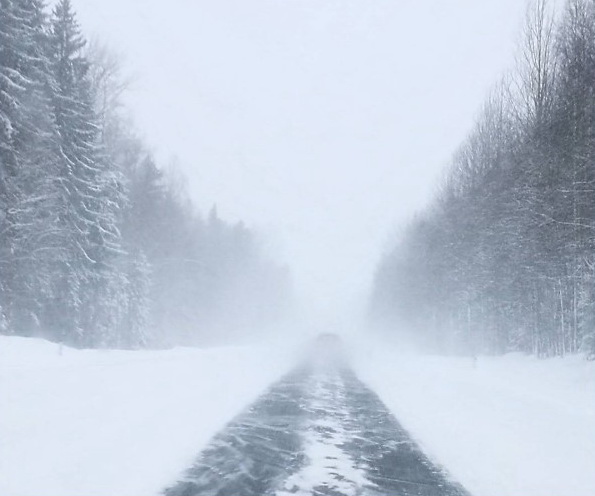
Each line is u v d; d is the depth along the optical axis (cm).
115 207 3178
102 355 2256
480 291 3669
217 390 1492
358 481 716
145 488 635
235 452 834
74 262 2862
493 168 3625
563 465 771
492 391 1384
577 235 2230
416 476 747
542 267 2680
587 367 1861
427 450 897
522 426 1009
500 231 3136
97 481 639
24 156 2489
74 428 846
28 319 2628
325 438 973
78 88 2998
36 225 2562
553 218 2420
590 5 2462
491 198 3453
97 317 3269
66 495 585
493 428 1025
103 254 3067
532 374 1986
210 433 955
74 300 2839
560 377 1830
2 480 607
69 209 2775
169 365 1806
